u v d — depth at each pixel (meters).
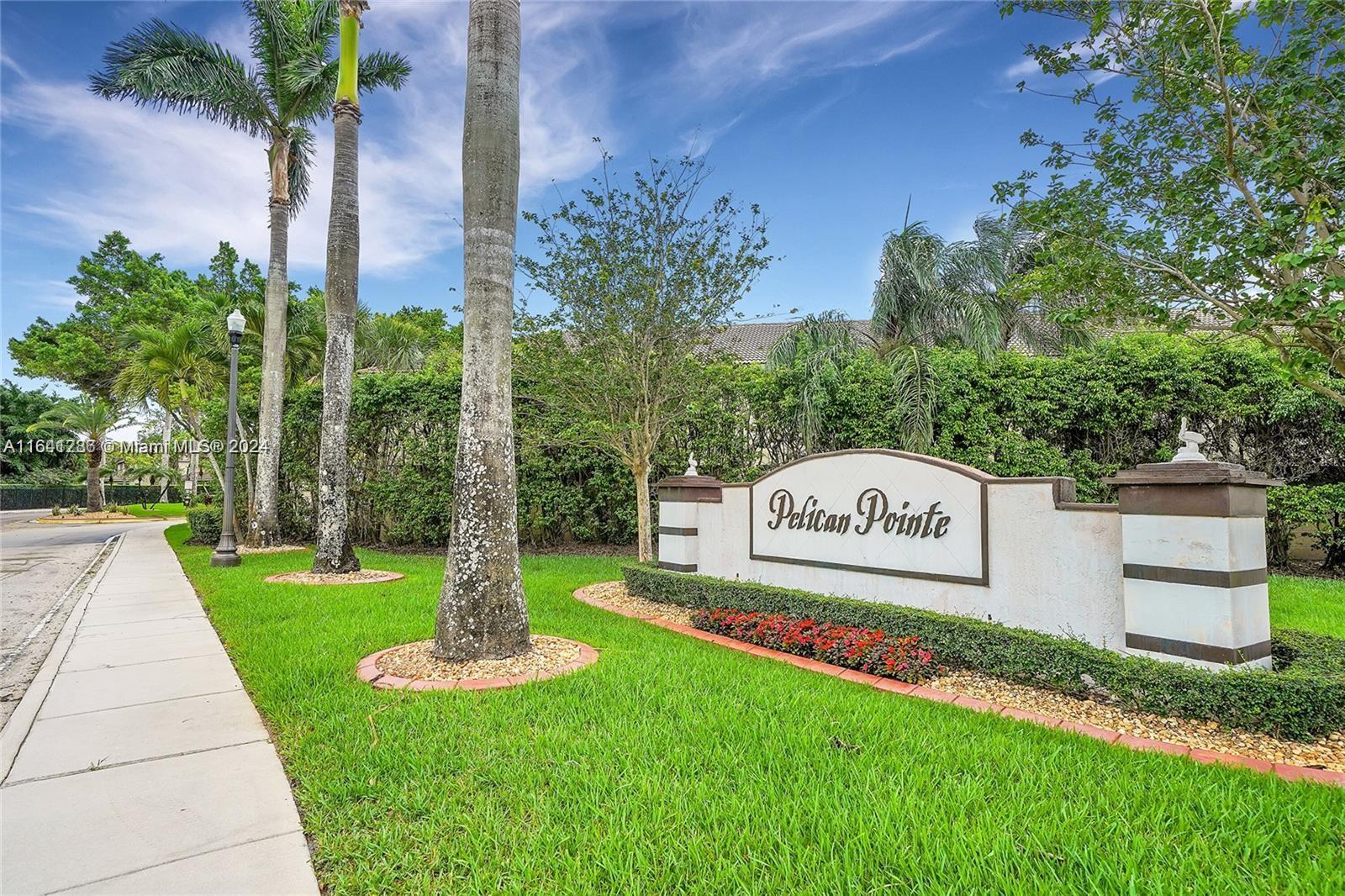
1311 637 4.43
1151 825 2.56
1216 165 4.82
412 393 13.33
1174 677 3.79
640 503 9.19
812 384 10.34
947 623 4.95
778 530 7.20
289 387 19.62
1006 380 10.05
